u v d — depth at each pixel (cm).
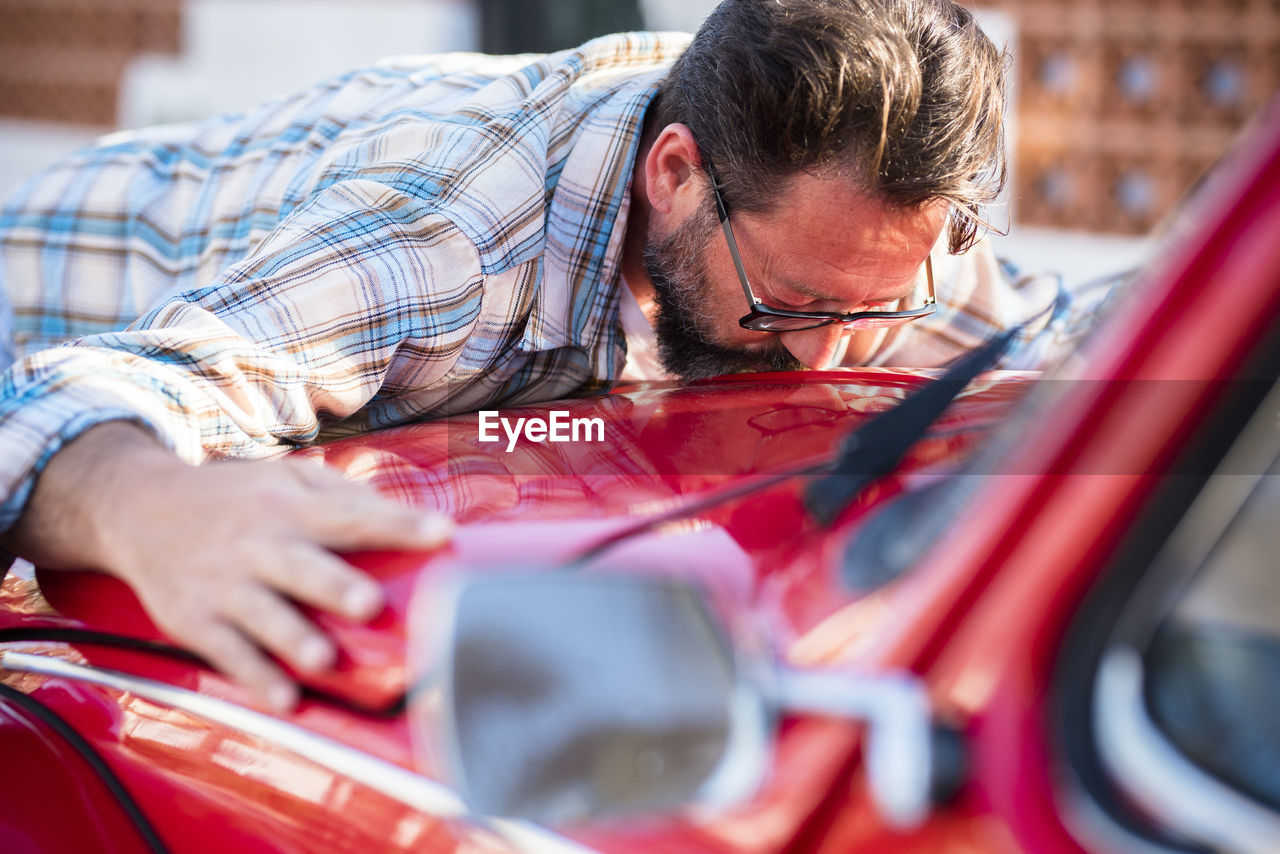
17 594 114
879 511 81
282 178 184
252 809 84
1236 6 669
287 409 132
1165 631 65
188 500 94
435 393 156
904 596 70
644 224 167
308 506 91
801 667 70
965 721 64
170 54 762
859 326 155
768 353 158
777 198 144
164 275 195
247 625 86
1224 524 66
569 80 172
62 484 100
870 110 137
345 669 84
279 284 133
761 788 67
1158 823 61
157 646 96
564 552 89
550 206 161
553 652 60
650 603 62
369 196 146
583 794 59
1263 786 63
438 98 180
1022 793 62
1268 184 63
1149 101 682
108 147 213
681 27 611
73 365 110
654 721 60
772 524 90
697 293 156
